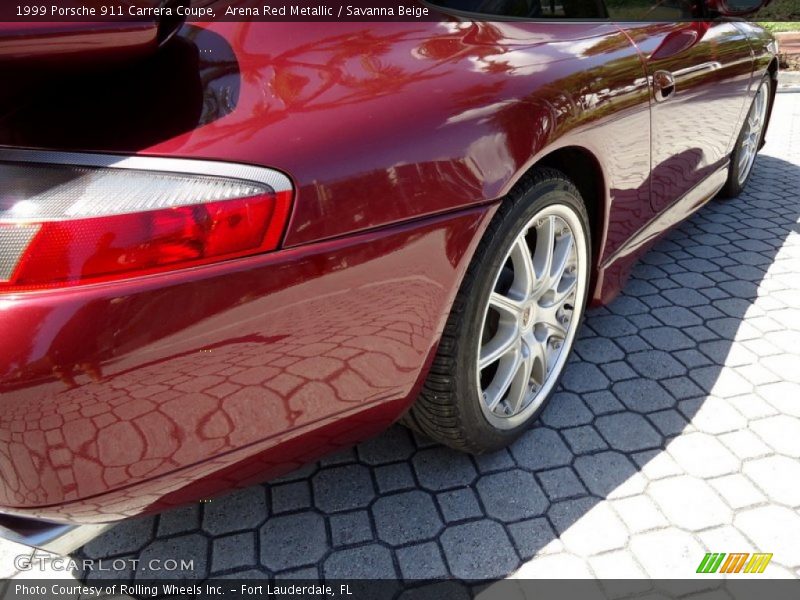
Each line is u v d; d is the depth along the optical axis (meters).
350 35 1.39
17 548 1.70
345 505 1.81
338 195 1.17
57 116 1.10
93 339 0.99
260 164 1.09
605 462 1.95
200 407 1.14
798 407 2.18
